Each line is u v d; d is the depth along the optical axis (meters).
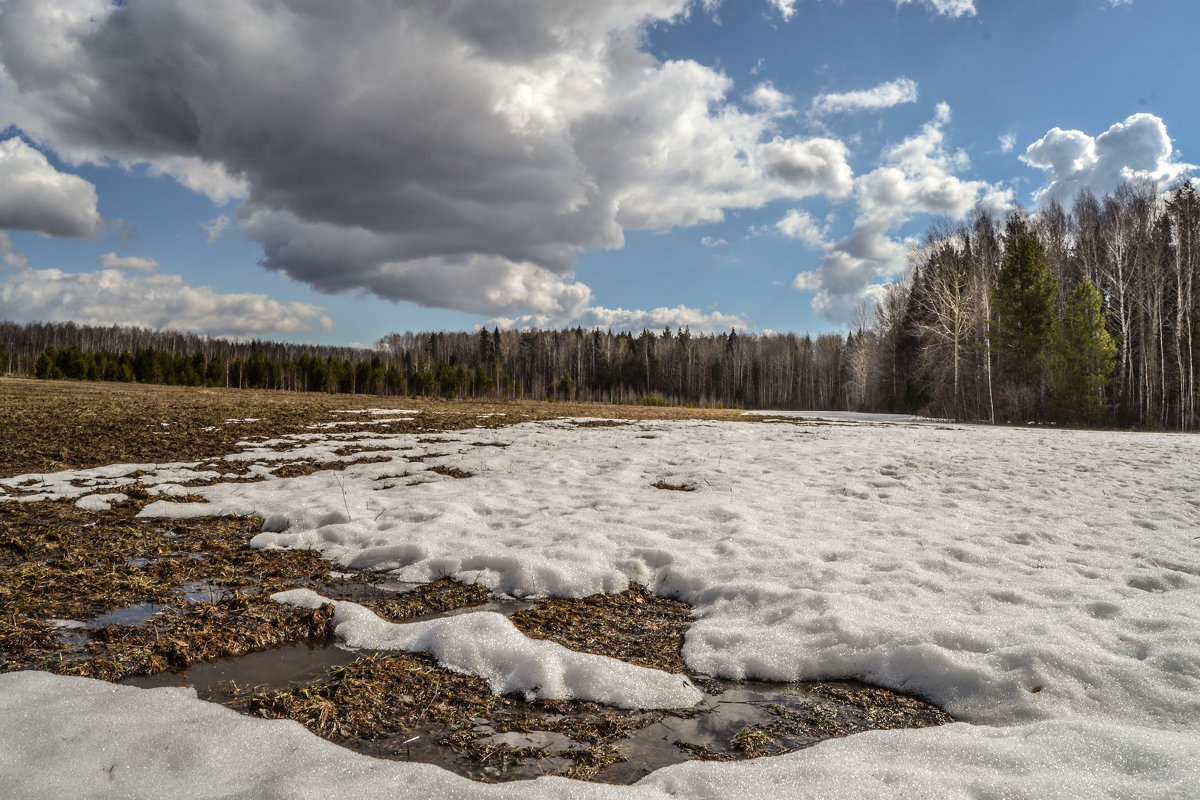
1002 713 2.74
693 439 13.50
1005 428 21.94
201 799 2.01
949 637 3.33
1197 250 29.08
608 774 2.35
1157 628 3.44
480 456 10.42
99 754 2.23
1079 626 3.46
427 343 109.81
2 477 7.81
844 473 9.07
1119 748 2.30
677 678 3.09
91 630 3.51
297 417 17.02
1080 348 27.16
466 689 3.00
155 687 2.90
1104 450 12.16
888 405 46.94
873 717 2.82
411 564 4.87
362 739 2.54
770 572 4.55
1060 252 35.09
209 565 4.82
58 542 5.26
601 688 2.99
